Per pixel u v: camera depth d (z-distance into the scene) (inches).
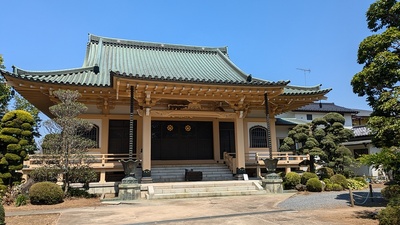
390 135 337.7
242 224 304.0
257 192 576.7
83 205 460.1
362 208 405.4
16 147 585.9
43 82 600.7
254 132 830.5
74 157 531.8
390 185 436.1
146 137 626.5
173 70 808.3
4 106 904.3
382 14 372.2
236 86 620.7
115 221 329.4
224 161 794.2
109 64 813.2
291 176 651.5
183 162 781.3
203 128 818.8
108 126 724.0
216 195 549.0
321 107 1370.6
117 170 636.7
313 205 432.8
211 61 962.7
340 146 738.8
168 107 693.3
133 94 585.3
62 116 530.6
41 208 435.8
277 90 644.7
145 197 532.4
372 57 373.1
